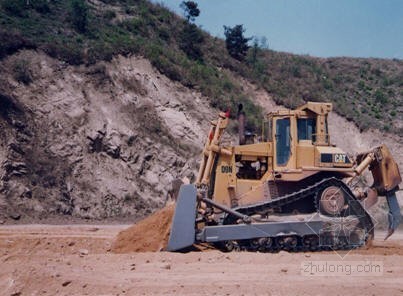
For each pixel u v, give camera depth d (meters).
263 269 11.34
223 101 36.78
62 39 34.31
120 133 30.70
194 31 44.06
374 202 15.97
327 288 9.82
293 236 14.32
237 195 14.94
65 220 25.98
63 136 29.14
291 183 15.09
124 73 34.09
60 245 15.13
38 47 32.47
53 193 26.94
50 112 29.75
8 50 31.36
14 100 29.08
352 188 15.86
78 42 34.84
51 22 36.09
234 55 46.47
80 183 27.95
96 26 38.16
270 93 43.53
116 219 27.36
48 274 10.09
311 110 15.23
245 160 15.32
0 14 34.34
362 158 16.02
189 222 13.66
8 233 18.56
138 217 28.06
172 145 32.00
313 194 14.91
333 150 15.10
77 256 12.73
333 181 14.79
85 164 28.75
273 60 51.47
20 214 25.31
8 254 13.41
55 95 30.62
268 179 15.04
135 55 35.88
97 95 31.92
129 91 33.28
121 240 14.69
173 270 11.12
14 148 27.25
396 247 16.16
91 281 9.98
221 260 12.24
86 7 39.59
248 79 43.88
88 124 30.19
